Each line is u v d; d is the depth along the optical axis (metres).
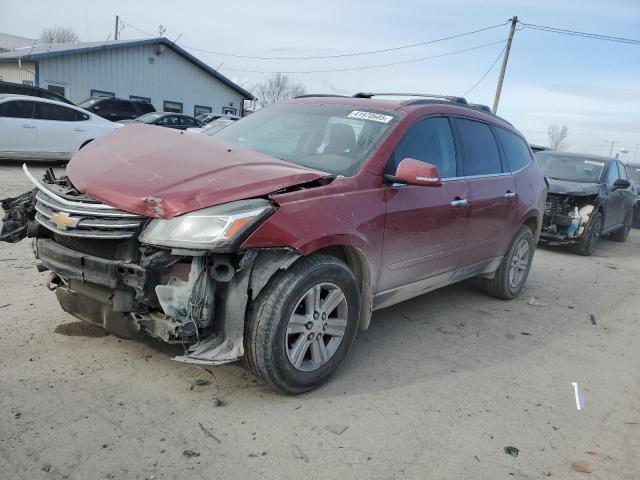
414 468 2.85
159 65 29.88
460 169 4.64
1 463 2.53
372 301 3.84
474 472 2.87
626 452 3.22
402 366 4.02
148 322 3.03
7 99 12.08
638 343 5.15
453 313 5.36
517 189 5.47
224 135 4.53
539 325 5.33
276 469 2.71
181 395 3.27
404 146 4.02
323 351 3.46
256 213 2.94
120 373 3.43
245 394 3.36
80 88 26.78
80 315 3.34
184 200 2.89
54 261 3.15
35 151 12.46
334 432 3.08
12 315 4.08
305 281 3.20
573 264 8.72
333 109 4.44
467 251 4.84
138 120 19.70
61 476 2.49
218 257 2.92
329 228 3.27
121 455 2.68
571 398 3.83
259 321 3.10
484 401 3.64
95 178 3.19
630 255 10.28
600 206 9.60
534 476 2.89
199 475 2.61
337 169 3.75
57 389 3.17
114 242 3.00
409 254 4.06
